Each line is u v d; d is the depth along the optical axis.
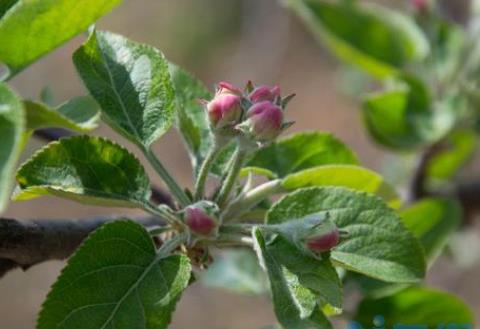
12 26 0.50
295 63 2.06
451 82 0.76
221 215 0.52
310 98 2.03
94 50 0.54
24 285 1.60
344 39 0.77
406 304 0.65
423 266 0.53
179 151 1.89
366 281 0.65
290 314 0.49
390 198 0.58
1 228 0.52
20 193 0.50
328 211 0.53
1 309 1.57
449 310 0.65
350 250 0.53
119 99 0.54
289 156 0.60
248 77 1.72
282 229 0.51
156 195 0.60
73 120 0.52
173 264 0.50
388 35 0.77
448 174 0.77
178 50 2.20
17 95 0.44
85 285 0.49
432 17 0.77
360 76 1.09
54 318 0.49
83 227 0.54
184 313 1.55
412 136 0.73
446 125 0.73
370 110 0.73
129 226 0.50
